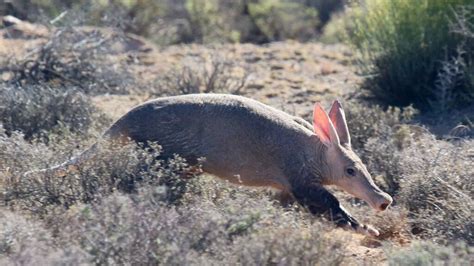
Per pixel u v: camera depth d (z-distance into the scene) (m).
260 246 12.66
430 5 25.50
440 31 25.27
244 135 16.36
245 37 41.41
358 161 16.44
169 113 16.55
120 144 16.33
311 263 12.88
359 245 15.88
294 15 42.03
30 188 15.53
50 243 12.87
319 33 42.34
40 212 14.93
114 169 15.68
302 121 17.25
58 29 28.11
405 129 21.06
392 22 25.92
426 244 14.00
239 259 12.67
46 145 18.92
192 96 16.86
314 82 27.80
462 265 13.16
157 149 16.25
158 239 12.65
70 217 13.69
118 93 26.20
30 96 21.47
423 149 19.12
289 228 13.41
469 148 18.92
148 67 29.34
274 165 16.47
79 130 20.05
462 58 24.58
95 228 12.70
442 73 24.75
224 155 16.41
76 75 26.42
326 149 16.45
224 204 14.95
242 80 25.78
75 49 26.84
